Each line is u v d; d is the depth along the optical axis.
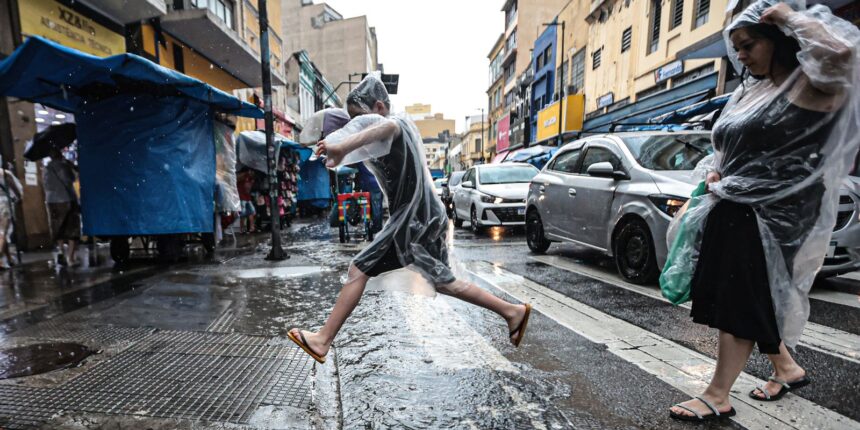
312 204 17.19
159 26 11.28
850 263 3.88
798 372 2.10
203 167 6.30
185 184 5.98
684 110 9.59
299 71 26.45
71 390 2.18
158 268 5.69
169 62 11.98
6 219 5.78
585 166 5.65
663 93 14.97
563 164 6.21
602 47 20.14
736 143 1.93
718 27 12.05
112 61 4.84
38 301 3.98
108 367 2.47
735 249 1.90
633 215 4.54
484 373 2.40
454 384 2.27
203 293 4.27
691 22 13.35
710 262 1.98
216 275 5.16
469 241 8.17
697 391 2.18
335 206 8.29
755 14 1.80
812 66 1.65
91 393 2.15
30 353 2.69
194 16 11.00
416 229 2.22
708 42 10.50
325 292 4.30
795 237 1.86
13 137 7.20
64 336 3.01
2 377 2.34
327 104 34.72
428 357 2.62
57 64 4.93
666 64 14.81
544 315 3.45
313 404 2.05
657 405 2.05
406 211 2.21
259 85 17.75
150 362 2.55
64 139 6.07
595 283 4.57
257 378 2.33
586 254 6.53
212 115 6.48
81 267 5.81
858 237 3.80
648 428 1.86
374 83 2.29
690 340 2.89
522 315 2.32
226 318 3.45
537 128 27.56
